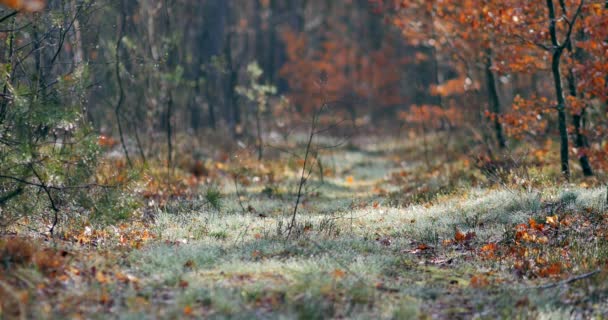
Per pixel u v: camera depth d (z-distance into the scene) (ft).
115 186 29.07
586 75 45.32
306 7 161.07
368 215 38.32
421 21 65.87
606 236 30.01
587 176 46.85
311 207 44.09
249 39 153.17
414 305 21.07
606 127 49.21
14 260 22.15
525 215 34.45
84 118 35.60
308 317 19.61
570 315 21.29
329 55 147.33
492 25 46.52
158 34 63.36
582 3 42.88
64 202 29.84
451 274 25.77
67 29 31.91
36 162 26.03
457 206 38.75
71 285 21.07
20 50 31.30
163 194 44.11
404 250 29.55
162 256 25.05
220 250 27.71
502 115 49.60
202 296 20.94
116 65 49.34
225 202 42.80
